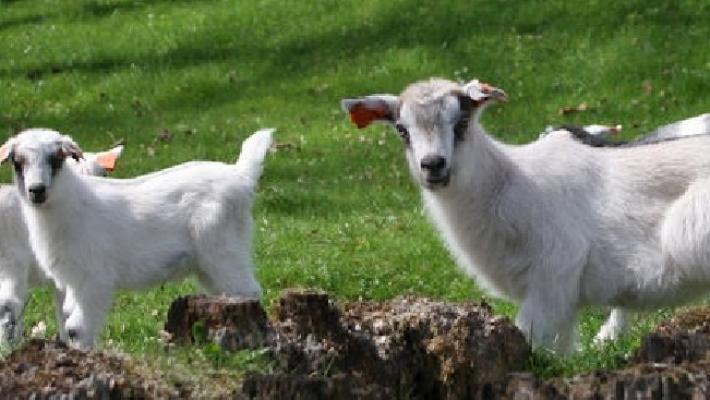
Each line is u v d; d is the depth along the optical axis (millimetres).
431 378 11125
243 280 15469
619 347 12688
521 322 13008
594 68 30906
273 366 10531
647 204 13031
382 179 26031
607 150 13453
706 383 9562
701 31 31500
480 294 17828
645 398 9539
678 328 11031
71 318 14766
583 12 33094
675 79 29906
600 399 9586
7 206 15570
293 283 18969
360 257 20047
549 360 11656
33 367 9914
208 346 10367
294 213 23844
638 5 32938
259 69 33688
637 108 29109
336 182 25938
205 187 15375
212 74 33656
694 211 12758
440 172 12609
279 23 35875
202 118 31188
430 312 11383
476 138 13016
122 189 15281
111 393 9516
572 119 29016
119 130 30906
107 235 14891
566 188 13172
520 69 31422
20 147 14578
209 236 15266
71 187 14633
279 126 30062
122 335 15234
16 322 15562
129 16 38438
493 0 34500
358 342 11031
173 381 9883
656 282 12961
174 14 37875
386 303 11711
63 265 14789
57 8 40000
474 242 13250
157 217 15211
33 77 34719
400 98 13102
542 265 13016
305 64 33562
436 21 34062
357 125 13273
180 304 10828
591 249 13039
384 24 34500
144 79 33844
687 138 13367
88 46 36375
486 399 9969
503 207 13055
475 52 32375
